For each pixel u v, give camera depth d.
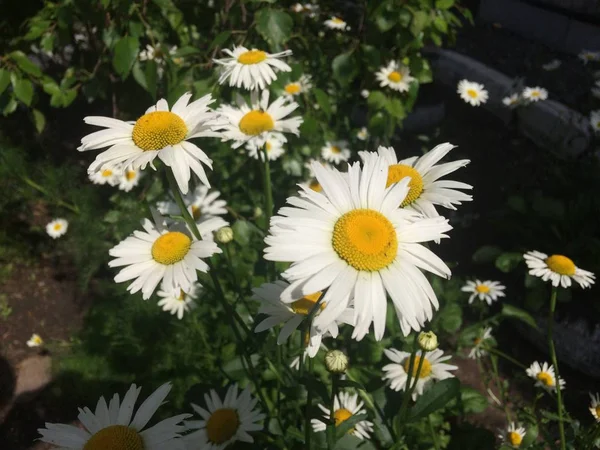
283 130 0.39
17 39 0.58
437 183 0.24
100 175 0.57
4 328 0.56
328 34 0.67
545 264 0.37
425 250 0.20
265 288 0.26
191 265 0.26
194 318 0.46
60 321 0.56
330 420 0.24
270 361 0.36
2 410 0.49
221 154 0.53
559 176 0.63
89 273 0.56
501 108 0.82
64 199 0.66
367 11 0.55
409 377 0.28
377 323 0.18
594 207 0.56
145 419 0.21
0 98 0.58
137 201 0.57
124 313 0.50
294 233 0.19
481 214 0.66
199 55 0.54
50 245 0.64
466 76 0.86
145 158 0.24
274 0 0.48
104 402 0.21
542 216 0.57
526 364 0.52
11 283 0.60
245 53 0.40
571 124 0.70
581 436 0.32
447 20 0.60
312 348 0.23
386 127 0.63
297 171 0.58
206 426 0.30
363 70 0.63
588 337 0.50
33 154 0.71
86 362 0.49
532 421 0.37
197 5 0.59
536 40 0.93
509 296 0.57
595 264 0.52
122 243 0.28
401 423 0.29
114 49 0.53
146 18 0.54
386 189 0.21
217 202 0.49
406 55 0.60
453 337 0.53
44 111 0.77
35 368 0.51
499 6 0.99
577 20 0.85
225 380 0.43
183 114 0.25
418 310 0.19
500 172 0.72
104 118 0.25
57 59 0.76
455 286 0.52
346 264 0.19
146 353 0.47
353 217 0.20
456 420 0.45
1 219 0.64
